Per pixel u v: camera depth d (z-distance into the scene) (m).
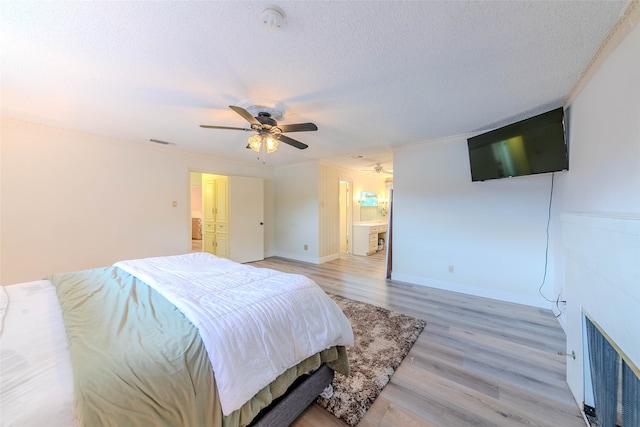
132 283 1.62
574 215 1.34
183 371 0.86
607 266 0.98
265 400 1.08
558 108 2.19
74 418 0.66
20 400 0.65
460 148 3.27
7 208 2.70
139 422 0.73
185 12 1.18
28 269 2.82
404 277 3.84
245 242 5.14
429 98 2.13
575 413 1.35
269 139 2.34
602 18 1.21
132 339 0.94
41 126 2.85
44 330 1.05
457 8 1.16
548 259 2.74
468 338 2.15
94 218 3.25
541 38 1.37
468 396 1.49
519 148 2.50
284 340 1.19
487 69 1.69
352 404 1.43
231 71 1.70
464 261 3.29
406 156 3.76
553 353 1.92
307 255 5.23
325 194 5.26
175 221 4.04
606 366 1.09
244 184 5.13
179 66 1.65
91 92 2.01
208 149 4.02
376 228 6.34
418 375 1.68
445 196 3.42
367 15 1.20
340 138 3.36
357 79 1.81
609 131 1.47
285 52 1.50
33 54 1.50
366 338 2.14
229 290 1.42
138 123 2.75
